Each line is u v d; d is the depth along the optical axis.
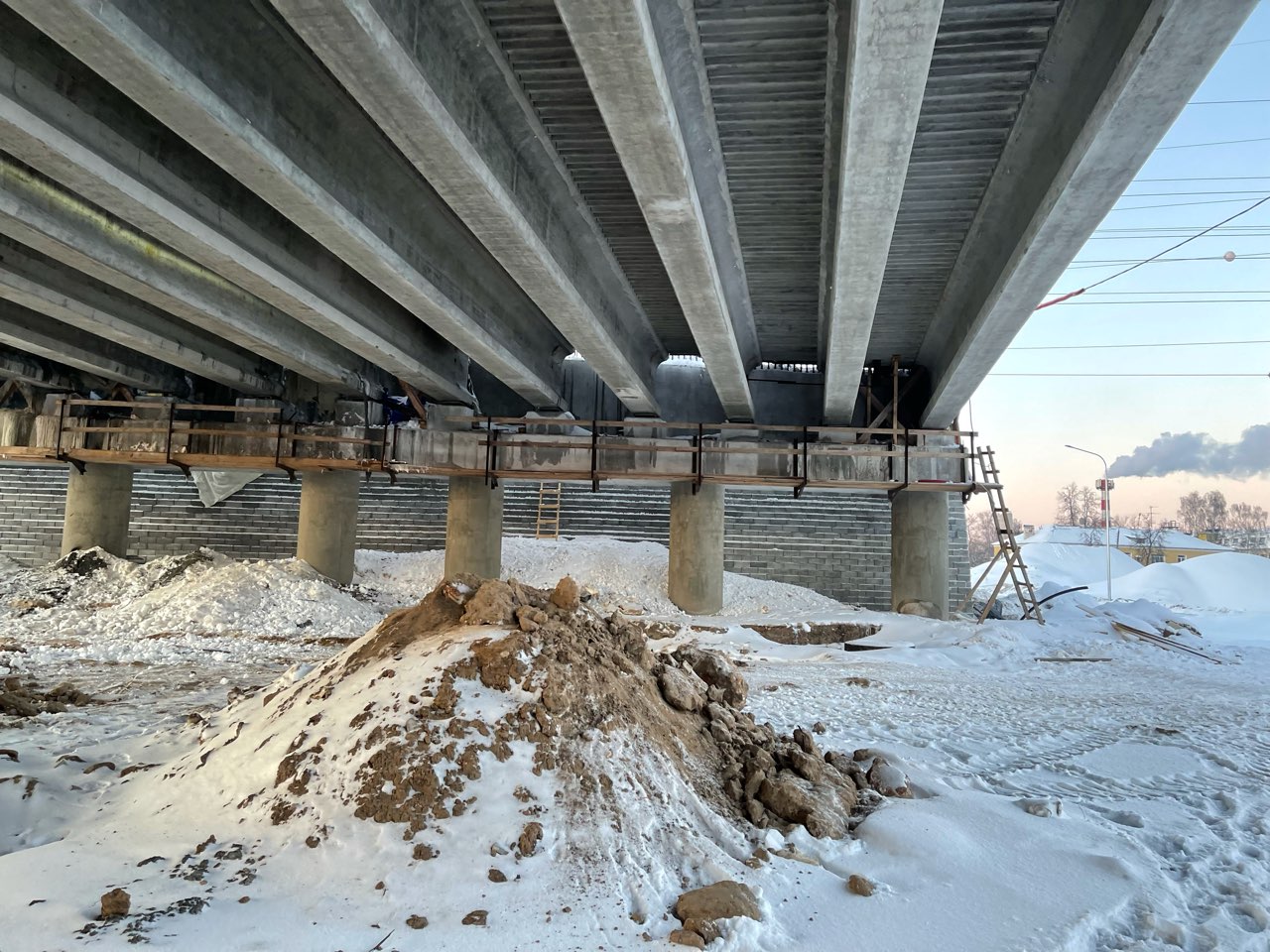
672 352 20.28
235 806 4.72
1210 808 6.21
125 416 19.75
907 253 13.54
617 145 8.19
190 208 10.02
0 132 8.04
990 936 3.86
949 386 17.06
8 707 8.02
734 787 5.49
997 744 8.31
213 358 17.17
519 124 9.53
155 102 7.30
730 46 8.23
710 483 20.17
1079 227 9.73
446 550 19.95
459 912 3.73
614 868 4.15
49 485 25.61
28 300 12.98
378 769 4.55
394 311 15.85
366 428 18.97
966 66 8.68
